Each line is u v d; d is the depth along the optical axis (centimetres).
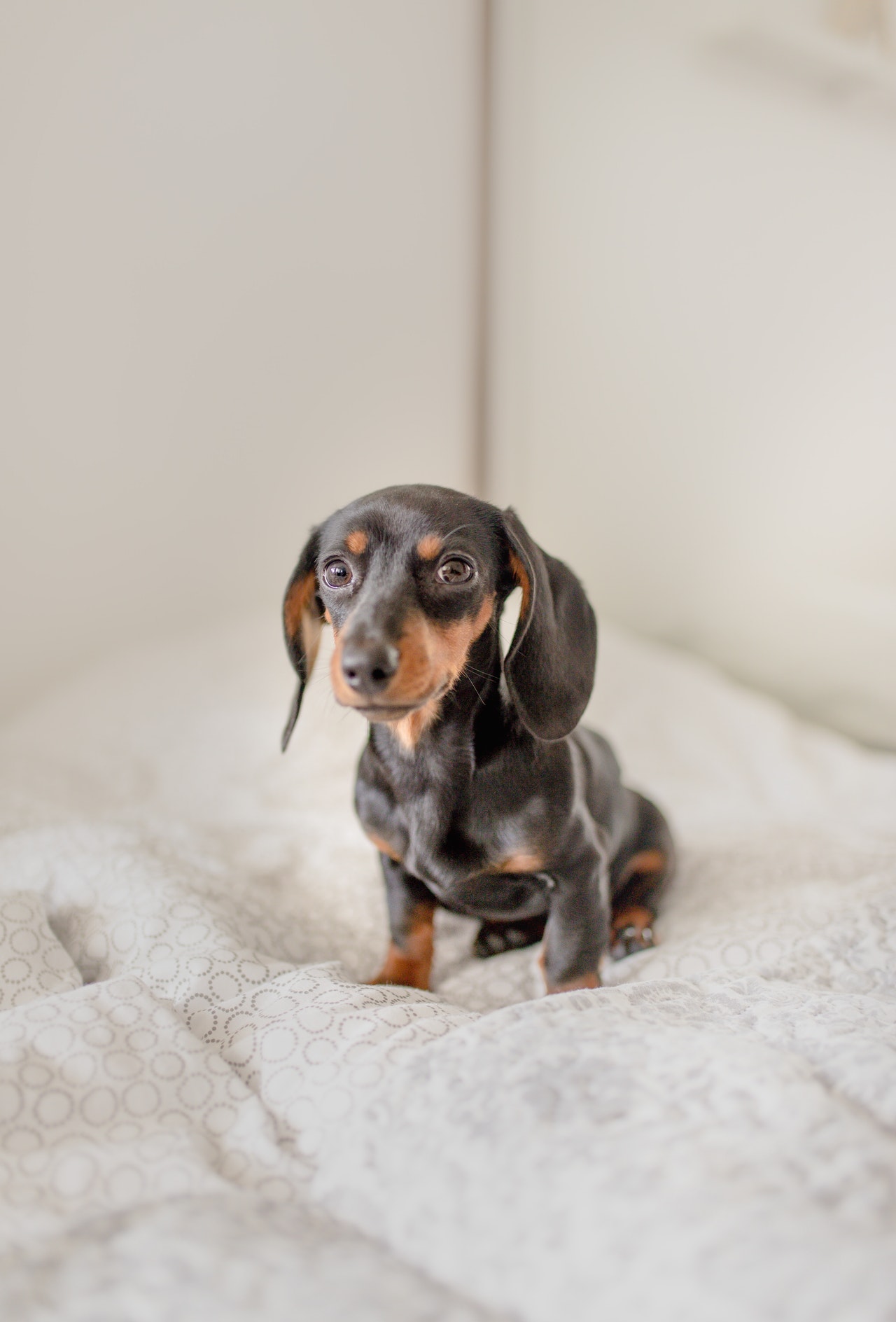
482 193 128
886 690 100
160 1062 51
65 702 96
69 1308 40
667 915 69
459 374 132
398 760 59
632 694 102
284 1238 43
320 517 125
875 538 100
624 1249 40
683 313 116
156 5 107
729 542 116
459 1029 50
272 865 72
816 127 100
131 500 114
